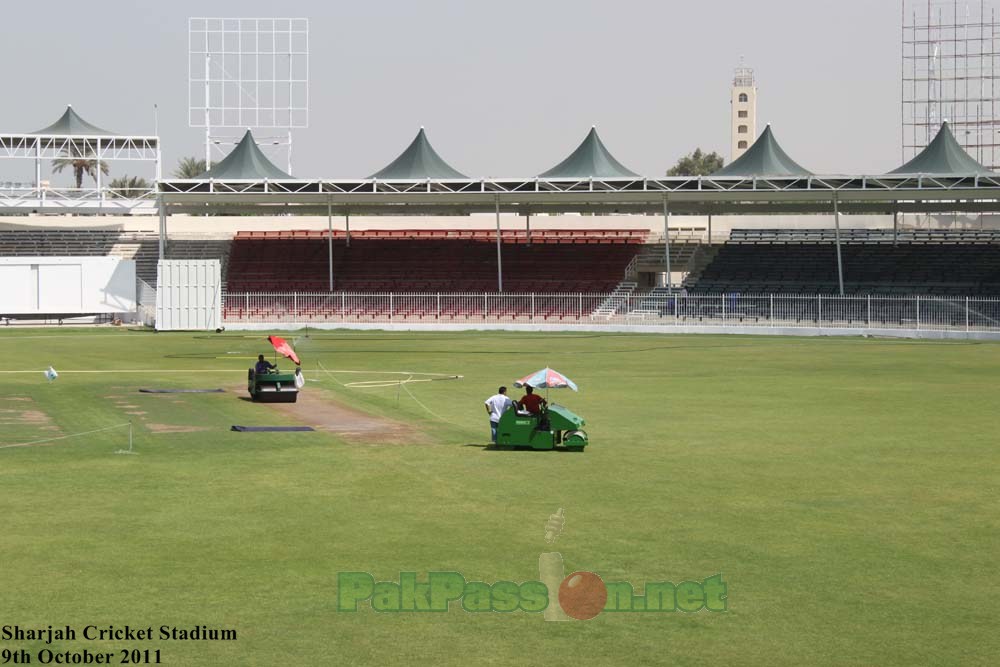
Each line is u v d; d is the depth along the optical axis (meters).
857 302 77.69
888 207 96.75
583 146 88.00
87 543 18.16
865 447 28.20
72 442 28.28
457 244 101.06
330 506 20.92
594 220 108.25
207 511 20.45
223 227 105.88
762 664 13.22
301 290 93.62
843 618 14.78
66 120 97.75
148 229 104.50
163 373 46.91
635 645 13.81
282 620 14.61
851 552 17.91
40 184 96.62
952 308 75.81
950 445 28.59
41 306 86.44
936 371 50.16
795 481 23.59
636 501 21.53
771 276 93.44
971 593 15.84
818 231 103.06
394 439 29.09
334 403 36.84
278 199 84.75
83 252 98.69
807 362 54.88
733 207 98.56
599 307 84.50
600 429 31.34
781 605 15.30
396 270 97.00
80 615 14.73
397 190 84.56
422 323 81.75
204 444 28.09
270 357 55.94
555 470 24.73
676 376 47.50
